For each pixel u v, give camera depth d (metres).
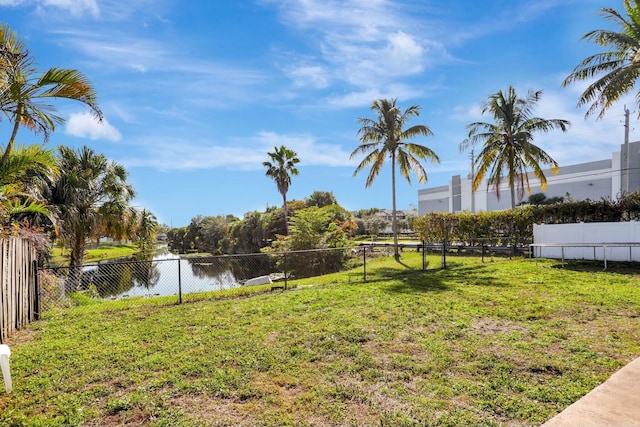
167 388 3.19
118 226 14.05
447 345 4.11
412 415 2.63
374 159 20.20
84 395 3.08
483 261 13.13
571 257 12.38
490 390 2.99
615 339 4.14
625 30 13.00
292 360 3.78
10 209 6.62
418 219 22.27
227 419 2.65
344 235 20.31
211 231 46.69
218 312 6.16
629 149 29.75
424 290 7.52
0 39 5.73
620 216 12.73
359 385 3.16
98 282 13.13
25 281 5.66
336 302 6.59
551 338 4.23
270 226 31.36
